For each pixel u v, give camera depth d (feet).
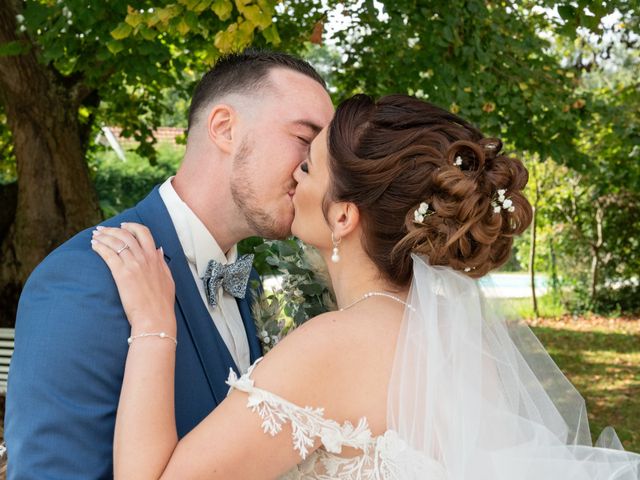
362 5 14.03
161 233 5.47
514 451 4.42
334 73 19.88
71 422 4.40
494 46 15.58
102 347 4.57
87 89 17.63
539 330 34.60
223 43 10.02
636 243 38.83
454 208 4.42
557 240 40.11
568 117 16.47
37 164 17.21
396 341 4.45
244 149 5.57
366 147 4.62
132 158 63.21
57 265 4.79
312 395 4.22
